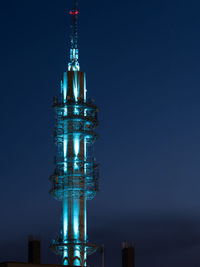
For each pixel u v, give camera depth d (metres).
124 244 130.25
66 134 145.38
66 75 150.00
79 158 143.75
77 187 141.88
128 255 129.00
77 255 138.62
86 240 140.62
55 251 141.50
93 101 148.88
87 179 143.62
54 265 113.44
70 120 145.75
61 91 150.38
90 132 145.75
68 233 140.50
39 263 122.19
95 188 143.00
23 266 110.00
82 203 142.50
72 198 142.12
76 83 149.12
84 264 139.00
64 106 146.75
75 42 155.50
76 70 152.25
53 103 147.62
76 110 147.50
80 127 145.75
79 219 141.12
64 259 139.12
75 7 157.38
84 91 149.88
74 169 143.25
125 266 128.75
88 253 141.25
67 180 142.38
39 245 126.69
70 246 139.00
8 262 108.56
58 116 147.50
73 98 147.75
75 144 144.75
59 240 140.75
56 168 144.50
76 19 157.25
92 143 147.38
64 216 142.00
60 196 144.00
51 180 144.38
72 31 156.50
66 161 143.50
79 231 140.38
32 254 125.56
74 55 154.25
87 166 144.62
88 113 148.88
